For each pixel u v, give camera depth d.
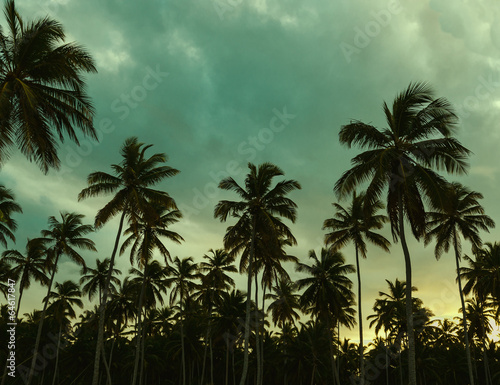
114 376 57.31
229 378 59.47
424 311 53.22
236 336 47.56
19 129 15.85
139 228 37.91
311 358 52.09
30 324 59.50
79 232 42.03
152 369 58.12
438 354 59.22
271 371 56.34
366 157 22.14
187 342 53.56
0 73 16.47
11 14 16.58
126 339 61.56
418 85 21.91
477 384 54.97
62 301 51.00
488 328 52.56
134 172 29.81
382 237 39.09
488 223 37.72
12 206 31.42
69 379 54.16
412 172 21.39
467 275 42.84
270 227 30.69
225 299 48.62
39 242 40.66
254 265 36.75
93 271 52.44
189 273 51.88
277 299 49.75
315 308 44.91
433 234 38.31
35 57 16.95
